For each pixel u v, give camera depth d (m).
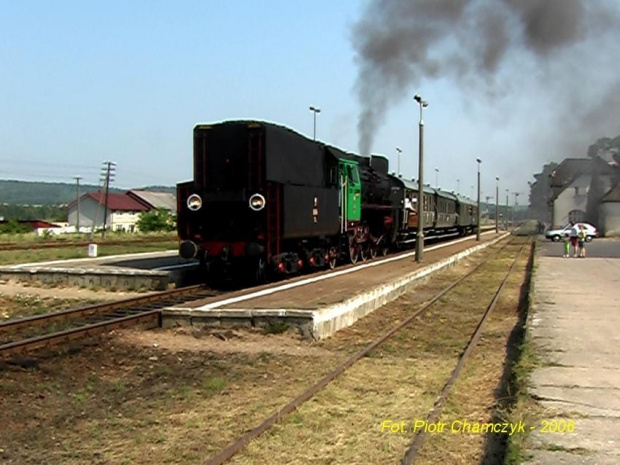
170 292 18.80
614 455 6.35
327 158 25.09
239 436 7.35
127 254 33.31
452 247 47.44
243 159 20.30
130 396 9.03
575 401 8.30
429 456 6.74
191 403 8.70
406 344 13.45
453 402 8.77
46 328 13.91
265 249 20.02
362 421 7.96
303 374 10.45
